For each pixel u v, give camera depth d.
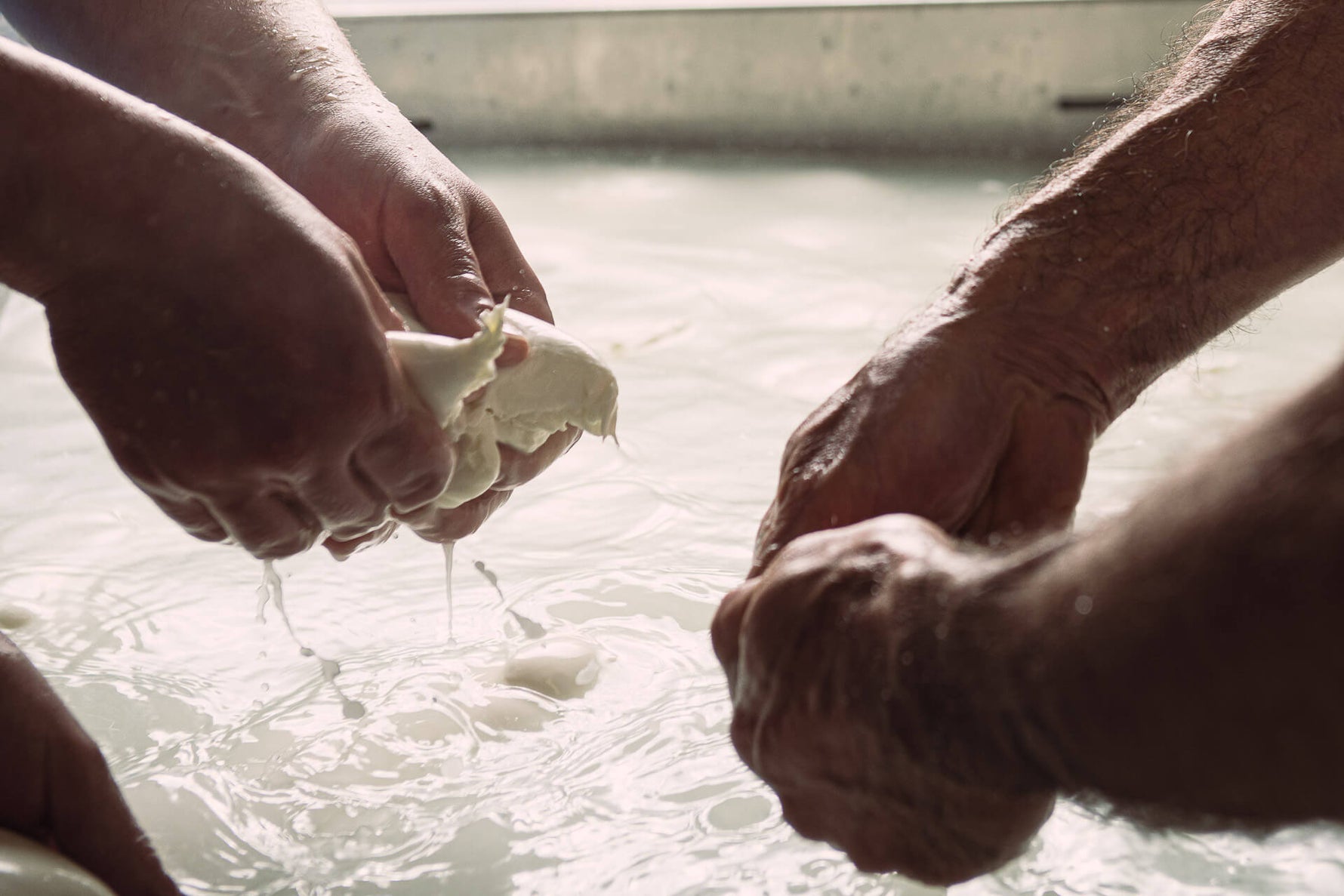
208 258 0.52
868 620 0.48
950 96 1.79
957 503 0.57
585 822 0.58
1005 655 0.45
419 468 0.56
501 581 0.74
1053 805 0.50
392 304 0.65
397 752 0.62
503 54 1.86
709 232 1.43
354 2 1.91
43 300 0.53
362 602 0.73
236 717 0.65
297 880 0.56
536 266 1.31
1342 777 0.41
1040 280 0.59
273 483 0.54
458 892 0.55
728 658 0.52
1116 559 0.43
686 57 1.83
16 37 0.91
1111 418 0.60
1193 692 0.42
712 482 0.84
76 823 0.54
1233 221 0.60
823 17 1.79
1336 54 0.61
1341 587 0.40
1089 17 1.71
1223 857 0.55
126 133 0.52
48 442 0.92
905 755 0.48
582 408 0.63
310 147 0.68
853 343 1.07
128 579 0.75
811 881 0.55
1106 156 0.61
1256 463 0.41
